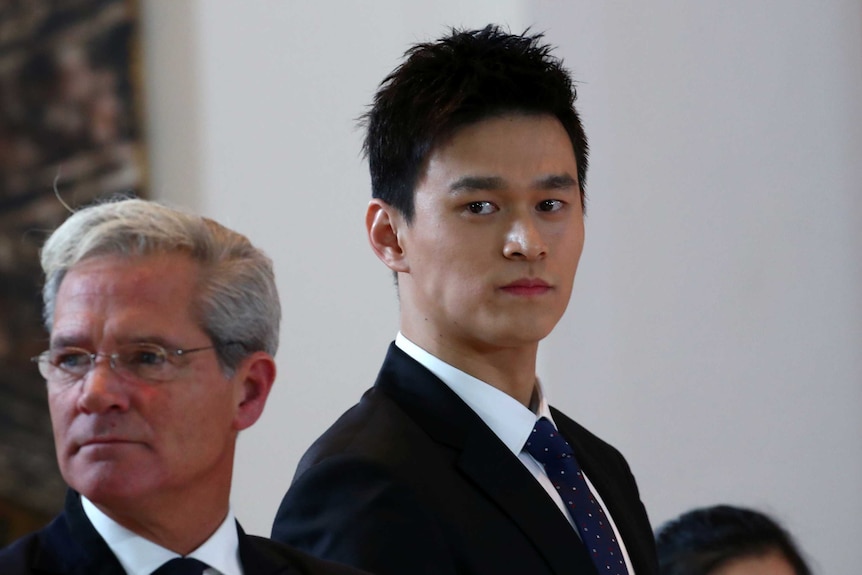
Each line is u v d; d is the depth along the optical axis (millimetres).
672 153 16797
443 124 8477
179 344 6613
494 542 8102
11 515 16438
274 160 16984
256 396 7051
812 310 16641
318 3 17125
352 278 16750
